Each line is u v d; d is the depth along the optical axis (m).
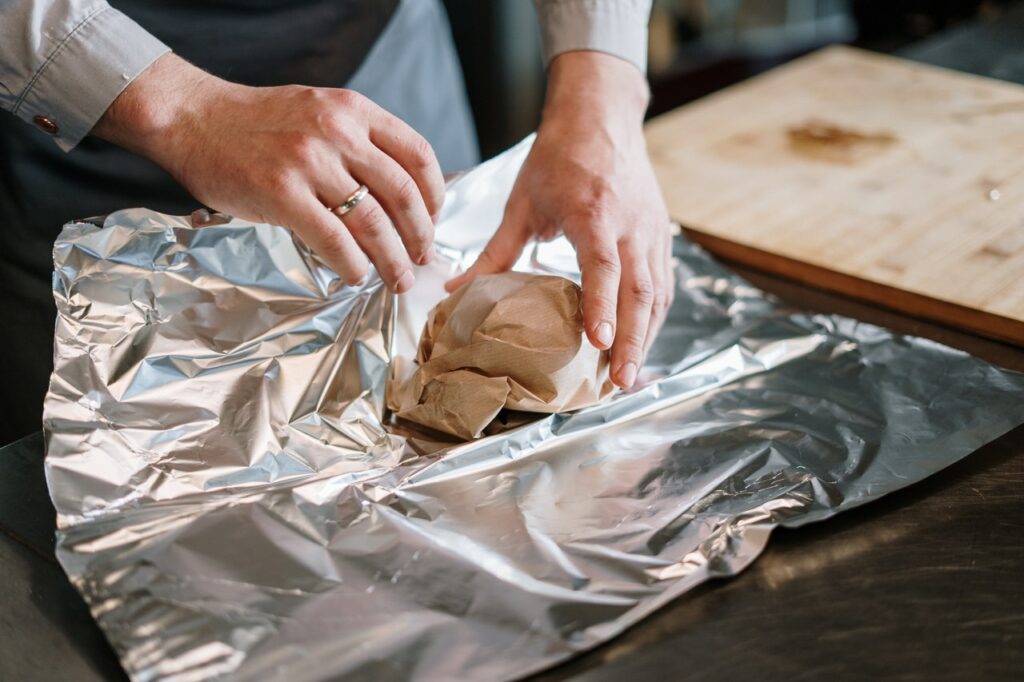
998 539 0.58
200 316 0.63
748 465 0.62
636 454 0.63
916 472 0.61
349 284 0.63
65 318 0.60
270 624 0.52
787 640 0.53
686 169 0.92
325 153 0.61
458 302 0.66
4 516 0.59
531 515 0.59
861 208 0.85
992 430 0.64
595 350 0.64
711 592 0.55
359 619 0.53
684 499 0.60
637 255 0.69
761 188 0.89
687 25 2.09
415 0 0.89
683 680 0.51
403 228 0.64
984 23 1.21
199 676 0.50
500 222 0.74
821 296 0.79
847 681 0.51
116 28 0.63
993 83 1.04
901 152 0.92
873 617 0.54
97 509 0.57
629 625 0.53
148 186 0.78
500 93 1.66
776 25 2.16
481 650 0.51
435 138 0.94
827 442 0.63
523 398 0.63
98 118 0.63
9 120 0.74
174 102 0.63
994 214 0.83
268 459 0.61
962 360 0.69
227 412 0.62
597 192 0.69
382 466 0.62
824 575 0.56
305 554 0.56
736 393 0.68
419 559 0.56
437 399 0.64
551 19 0.78
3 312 0.79
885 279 0.77
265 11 0.80
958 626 0.53
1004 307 0.73
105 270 0.61
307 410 0.63
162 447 0.60
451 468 0.62
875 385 0.68
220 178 0.62
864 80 1.06
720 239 0.83
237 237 0.63
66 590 0.55
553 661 0.51
